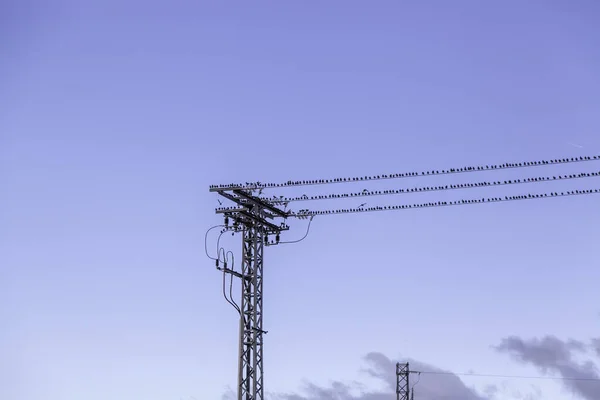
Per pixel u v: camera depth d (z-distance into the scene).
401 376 161.88
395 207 120.06
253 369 110.31
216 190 112.94
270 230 114.88
